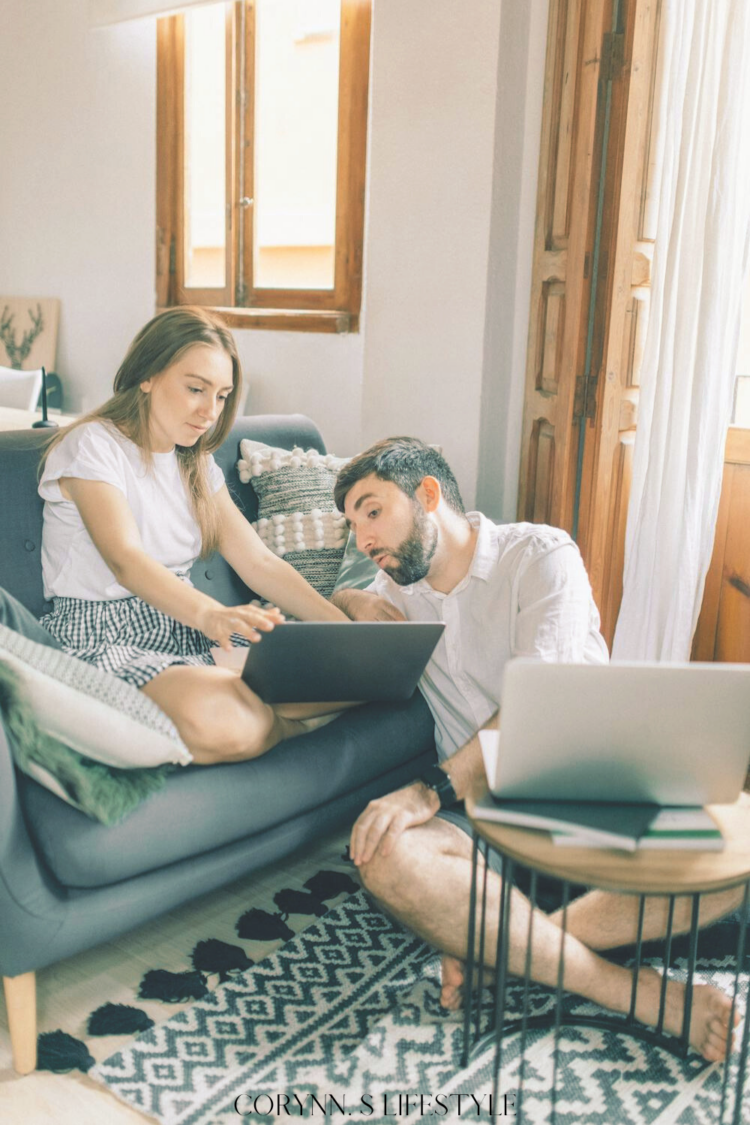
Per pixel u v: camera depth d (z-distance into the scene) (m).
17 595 1.82
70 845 1.33
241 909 1.81
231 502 2.03
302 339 3.96
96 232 4.75
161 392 1.76
